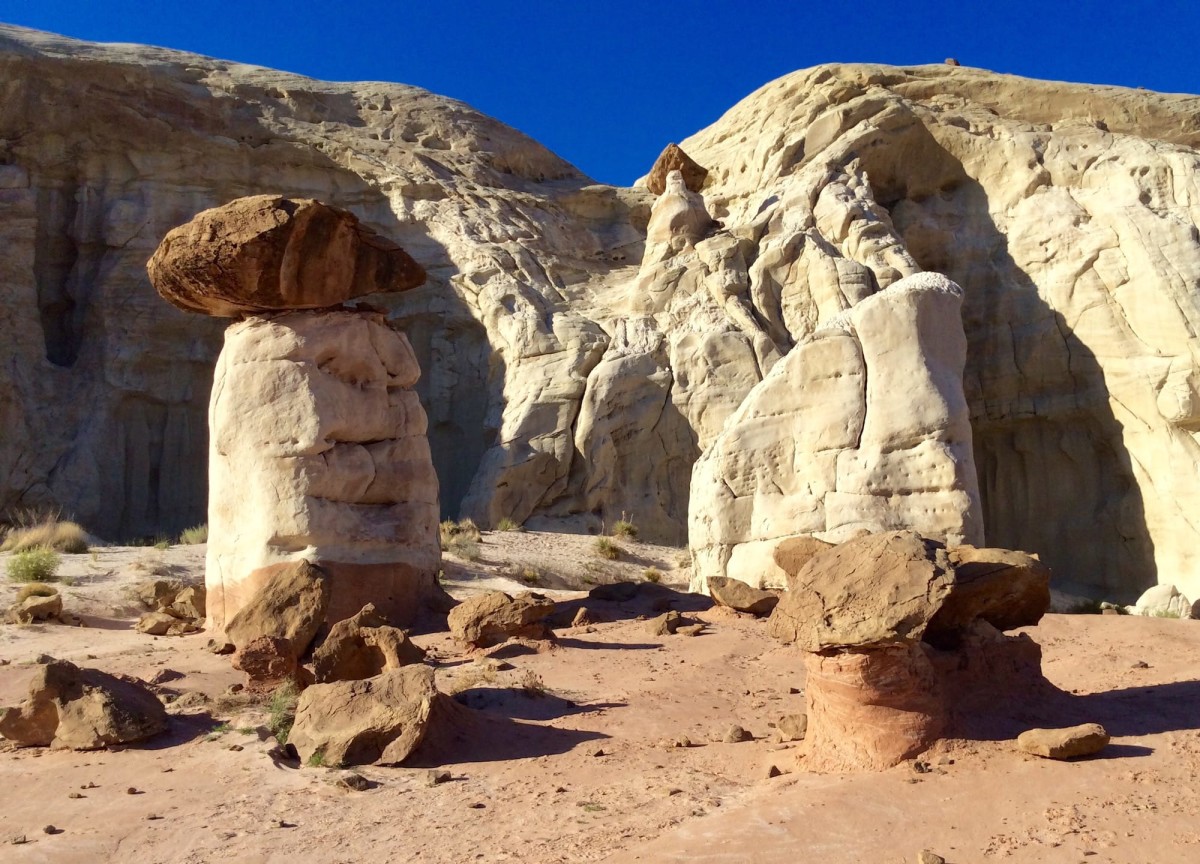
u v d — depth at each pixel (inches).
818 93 1579.7
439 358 1425.9
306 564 458.0
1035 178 1460.4
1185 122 1536.7
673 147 1547.7
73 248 1429.6
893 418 607.5
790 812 232.4
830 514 605.6
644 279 1395.2
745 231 1407.5
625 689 390.6
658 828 233.3
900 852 209.8
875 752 258.7
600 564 941.2
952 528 590.9
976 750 257.4
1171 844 203.2
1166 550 1259.2
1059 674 377.7
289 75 1738.4
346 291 577.9
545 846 227.6
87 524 1263.5
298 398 557.0
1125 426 1315.2
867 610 259.1
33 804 281.7
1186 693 311.4
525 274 1450.5
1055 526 1381.6
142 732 336.2
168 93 1482.5
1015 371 1405.0
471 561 867.4
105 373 1341.0
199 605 628.7
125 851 242.4
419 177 1561.3
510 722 342.6
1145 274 1320.1
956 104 1552.7
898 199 1536.7
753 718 344.2
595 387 1268.5
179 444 1368.1
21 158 1408.7
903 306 623.2
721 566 641.0
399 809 261.0
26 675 439.8
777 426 638.5
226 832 250.1
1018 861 201.8
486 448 1301.7
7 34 1521.9
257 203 543.5
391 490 587.8
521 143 1811.0
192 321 1397.6
